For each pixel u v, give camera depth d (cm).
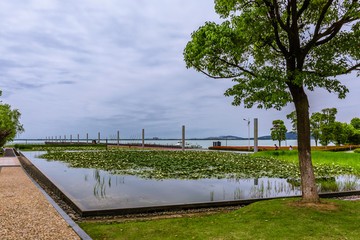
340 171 1370
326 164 1622
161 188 933
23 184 981
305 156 670
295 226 507
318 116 4325
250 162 1738
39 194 807
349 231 482
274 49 778
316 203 638
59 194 859
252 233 480
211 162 1714
